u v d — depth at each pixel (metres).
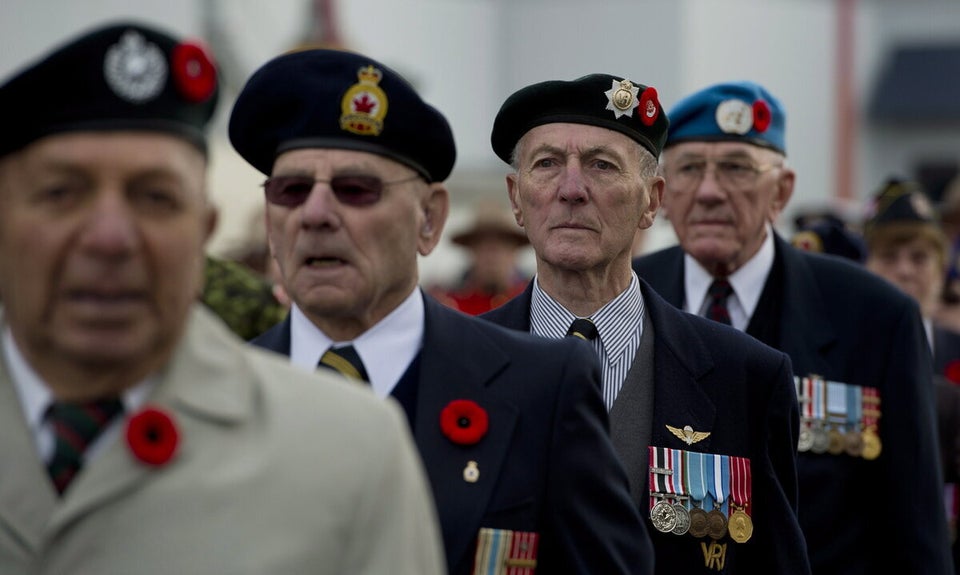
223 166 26.41
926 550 14.20
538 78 66.12
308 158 9.61
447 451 9.30
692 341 12.00
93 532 6.64
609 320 11.95
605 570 9.25
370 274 9.57
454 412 9.40
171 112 6.81
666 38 62.94
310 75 9.67
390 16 61.34
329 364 9.68
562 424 9.44
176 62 6.83
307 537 6.77
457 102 65.12
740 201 14.74
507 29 66.81
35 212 6.67
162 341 6.87
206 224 7.36
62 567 6.62
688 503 11.47
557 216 11.81
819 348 14.53
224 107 49.22
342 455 6.94
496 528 9.16
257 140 9.93
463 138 65.44
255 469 6.82
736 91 14.86
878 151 73.69
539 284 12.20
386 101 9.61
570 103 11.91
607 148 11.83
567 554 9.25
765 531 11.80
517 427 9.42
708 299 14.97
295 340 9.90
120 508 6.67
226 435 6.91
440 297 27.95
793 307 14.68
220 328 7.30
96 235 6.56
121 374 6.88
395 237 9.67
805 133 68.94
